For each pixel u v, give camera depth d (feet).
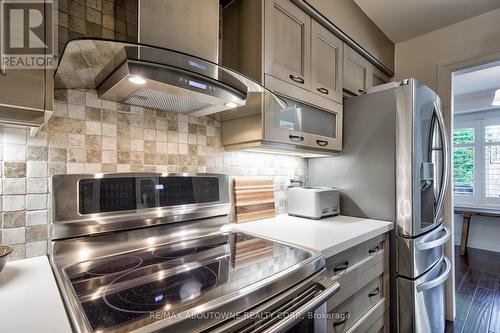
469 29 6.61
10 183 2.79
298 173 6.45
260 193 5.33
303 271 2.71
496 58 6.23
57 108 3.08
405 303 4.89
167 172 3.84
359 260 4.15
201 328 1.84
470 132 14.99
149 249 3.42
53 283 2.35
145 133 3.79
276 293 2.37
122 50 2.42
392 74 7.70
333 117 5.58
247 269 2.68
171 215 3.66
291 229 4.43
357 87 6.26
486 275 10.11
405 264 4.92
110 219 3.14
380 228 4.61
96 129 3.35
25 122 2.19
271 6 4.09
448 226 6.91
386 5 6.10
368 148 5.59
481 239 14.08
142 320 1.74
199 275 2.55
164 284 2.36
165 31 3.02
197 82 3.09
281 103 4.04
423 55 7.32
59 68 2.62
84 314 1.82
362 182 5.66
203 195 4.04
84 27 3.22
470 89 13.19
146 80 2.78
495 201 14.07
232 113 4.33
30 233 2.89
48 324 1.72
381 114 5.41
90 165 3.29
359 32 6.06
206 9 3.38
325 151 5.52
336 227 4.60
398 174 5.11
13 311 1.88
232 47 4.46
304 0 4.53
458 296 8.34
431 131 5.55
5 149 2.77
